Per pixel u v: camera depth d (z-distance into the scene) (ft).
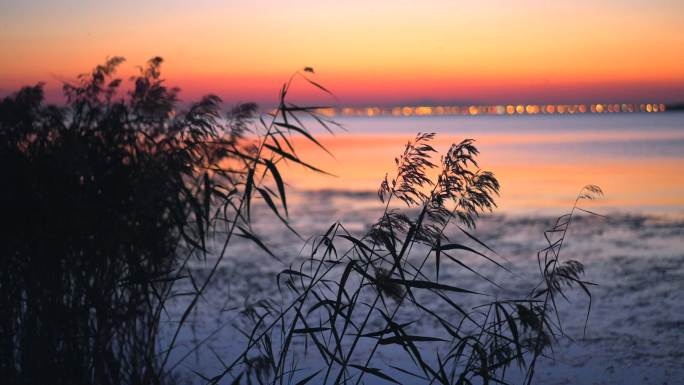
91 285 10.16
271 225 44.34
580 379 14.87
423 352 17.02
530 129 300.81
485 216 47.37
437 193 8.77
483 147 147.23
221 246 34.45
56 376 9.71
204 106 10.19
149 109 10.45
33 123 10.63
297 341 17.57
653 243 35.68
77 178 9.98
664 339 18.03
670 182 67.36
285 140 9.26
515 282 26.63
